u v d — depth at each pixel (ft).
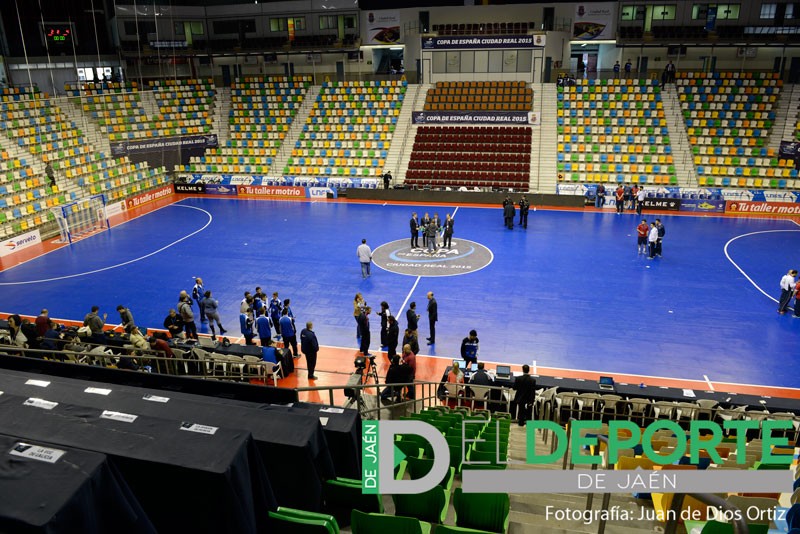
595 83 131.13
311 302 67.51
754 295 67.92
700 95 126.62
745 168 113.09
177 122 137.18
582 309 64.85
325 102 139.33
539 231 93.61
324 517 15.78
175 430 14.69
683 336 58.65
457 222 99.60
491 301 67.10
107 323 63.16
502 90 133.90
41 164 106.83
